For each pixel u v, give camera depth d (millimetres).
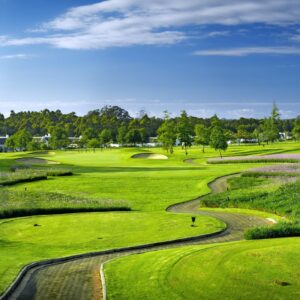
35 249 32812
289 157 93438
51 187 69500
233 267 23359
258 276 21906
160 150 165000
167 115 143875
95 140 190500
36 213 48125
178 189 64750
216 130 120125
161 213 46250
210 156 123750
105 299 20891
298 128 164750
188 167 93812
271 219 41219
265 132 178500
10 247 33656
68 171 83812
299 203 44000
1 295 21609
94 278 24719
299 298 19312
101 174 83875
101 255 30719
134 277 23781
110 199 56062
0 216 46406
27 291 22719
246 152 126062
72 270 26484
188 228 38219
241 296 19938
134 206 53344
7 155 147875
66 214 47656
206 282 21859
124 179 75438
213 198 51344
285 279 21406
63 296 21922
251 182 64688
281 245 27391
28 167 96875
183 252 27562
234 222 40906
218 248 27578
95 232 38656
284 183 53906
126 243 34250
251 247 27203
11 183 72438
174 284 22109
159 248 32344
